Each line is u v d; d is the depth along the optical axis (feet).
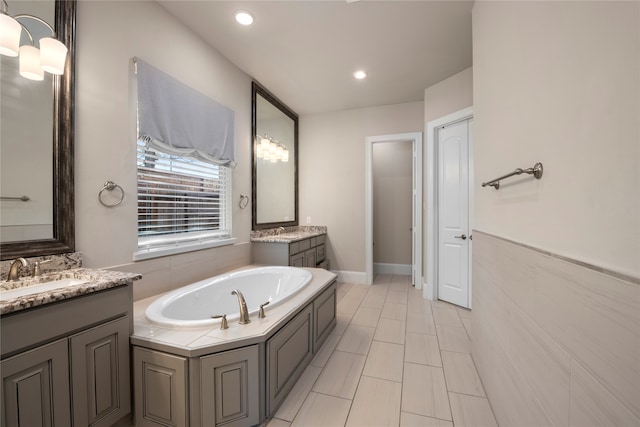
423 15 6.77
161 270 6.59
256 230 10.59
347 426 4.52
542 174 3.08
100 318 3.88
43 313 3.23
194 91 7.43
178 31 7.03
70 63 4.80
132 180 5.91
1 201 4.09
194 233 7.86
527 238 3.45
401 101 12.31
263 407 4.60
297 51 8.41
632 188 1.81
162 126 6.45
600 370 2.06
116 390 4.10
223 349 4.24
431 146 10.71
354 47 8.18
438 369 6.13
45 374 3.26
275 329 4.84
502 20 4.39
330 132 13.70
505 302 4.13
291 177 13.50
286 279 8.52
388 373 5.99
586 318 2.24
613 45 2.03
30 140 4.36
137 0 6.01
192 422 4.11
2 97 4.11
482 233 5.43
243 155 9.82
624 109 1.91
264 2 6.40
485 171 5.26
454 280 10.26
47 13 4.55
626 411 1.81
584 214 2.33
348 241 13.55
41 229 4.48
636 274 1.75
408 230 15.31
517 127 3.81
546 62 3.05
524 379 3.45
